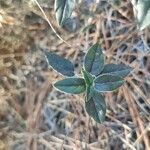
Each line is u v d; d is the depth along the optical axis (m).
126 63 0.27
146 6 0.19
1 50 0.29
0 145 0.29
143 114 0.27
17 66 0.29
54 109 0.29
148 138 0.27
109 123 0.28
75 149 0.28
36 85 0.29
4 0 0.28
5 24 0.28
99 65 0.22
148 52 0.27
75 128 0.28
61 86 0.21
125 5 0.27
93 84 0.21
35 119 0.29
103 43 0.28
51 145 0.29
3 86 0.29
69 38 0.28
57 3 0.22
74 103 0.28
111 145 0.28
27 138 0.29
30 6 0.28
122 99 0.28
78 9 0.28
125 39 0.28
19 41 0.29
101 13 0.28
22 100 0.30
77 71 0.28
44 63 0.29
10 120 0.30
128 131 0.28
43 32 0.29
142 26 0.19
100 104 0.21
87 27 0.28
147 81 0.27
